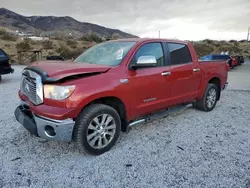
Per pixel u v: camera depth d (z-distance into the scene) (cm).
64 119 266
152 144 343
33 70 298
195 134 386
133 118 354
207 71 489
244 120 467
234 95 750
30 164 279
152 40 377
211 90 517
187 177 256
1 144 331
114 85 303
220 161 293
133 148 329
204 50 4103
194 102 496
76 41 3631
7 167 271
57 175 257
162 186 240
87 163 285
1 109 509
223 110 545
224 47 4675
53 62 346
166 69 387
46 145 332
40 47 2897
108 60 347
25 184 239
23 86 330
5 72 902
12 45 2830
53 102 267
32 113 296
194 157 304
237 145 343
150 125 427
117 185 241
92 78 288
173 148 330
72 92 266
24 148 321
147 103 362
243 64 2778
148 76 351
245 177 257
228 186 240
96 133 300
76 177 254
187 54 445
